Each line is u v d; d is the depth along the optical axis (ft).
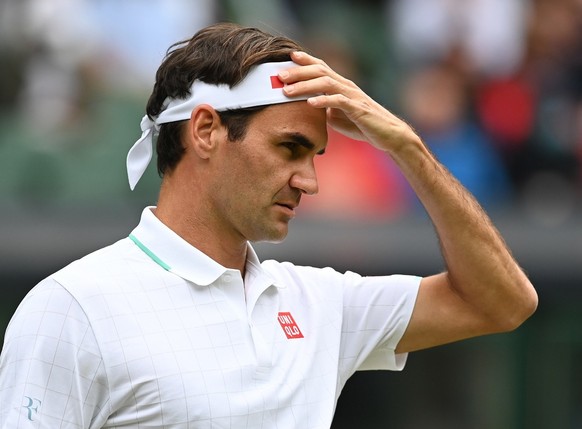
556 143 84.99
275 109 30.40
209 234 31.37
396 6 88.79
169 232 30.99
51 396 28.73
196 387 29.40
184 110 31.14
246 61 30.32
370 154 78.89
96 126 78.23
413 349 34.86
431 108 84.84
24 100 78.64
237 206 30.71
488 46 87.66
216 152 30.78
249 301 31.32
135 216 72.13
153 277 30.50
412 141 32.19
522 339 71.10
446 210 33.04
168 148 31.73
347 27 86.79
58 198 75.82
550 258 69.87
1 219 71.00
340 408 71.41
